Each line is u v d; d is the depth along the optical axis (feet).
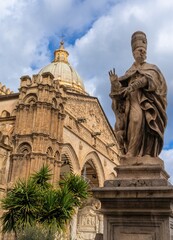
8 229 58.85
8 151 116.37
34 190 59.93
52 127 123.03
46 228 43.86
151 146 22.07
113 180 20.38
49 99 123.85
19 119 122.21
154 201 18.57
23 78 127.85
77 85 227.40
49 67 234.99
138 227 18.81
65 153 138.72
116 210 19.33
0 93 179.93
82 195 66.54
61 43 254.88
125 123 22.77
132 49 24.75
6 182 111.14
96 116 175.11
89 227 152.15
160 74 23.32
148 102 22.30
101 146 174.09
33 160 113.29
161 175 20.47
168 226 18.21
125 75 23.79
